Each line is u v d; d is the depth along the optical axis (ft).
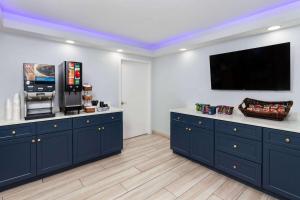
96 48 11.18
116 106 12.48
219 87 9.94
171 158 10.19
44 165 7.82
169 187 7.31
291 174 6.04
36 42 8.90
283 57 7.43
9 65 8.20
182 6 6.98
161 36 11.04
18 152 7.14
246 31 7.93
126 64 13.30
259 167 6.88
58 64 9.64
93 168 8.93
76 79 8.88
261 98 8.43
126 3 6.73
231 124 7.75
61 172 8.49
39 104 8.01
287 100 7.62
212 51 10.42
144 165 9.30
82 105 9.46
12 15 7.52
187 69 11.99
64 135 8.36
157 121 14.69
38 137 7.61
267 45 8.08
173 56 12.98
